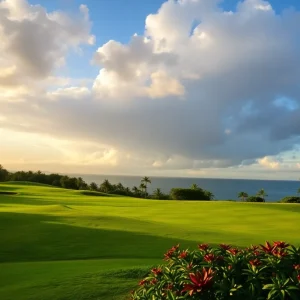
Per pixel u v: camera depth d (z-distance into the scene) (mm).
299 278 4789
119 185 133500
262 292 5023
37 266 14031
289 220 32938
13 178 145875
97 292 10016
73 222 26469
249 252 5762
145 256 16453
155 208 47844
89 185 140000
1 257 17000
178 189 104125
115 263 14250
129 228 24203
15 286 10969
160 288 5688
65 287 10539
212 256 5543
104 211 43312
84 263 14477
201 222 31625
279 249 5488
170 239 20250
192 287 4797
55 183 141875
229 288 4891
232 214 39000
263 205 50875
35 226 24344
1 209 37281
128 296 9664
